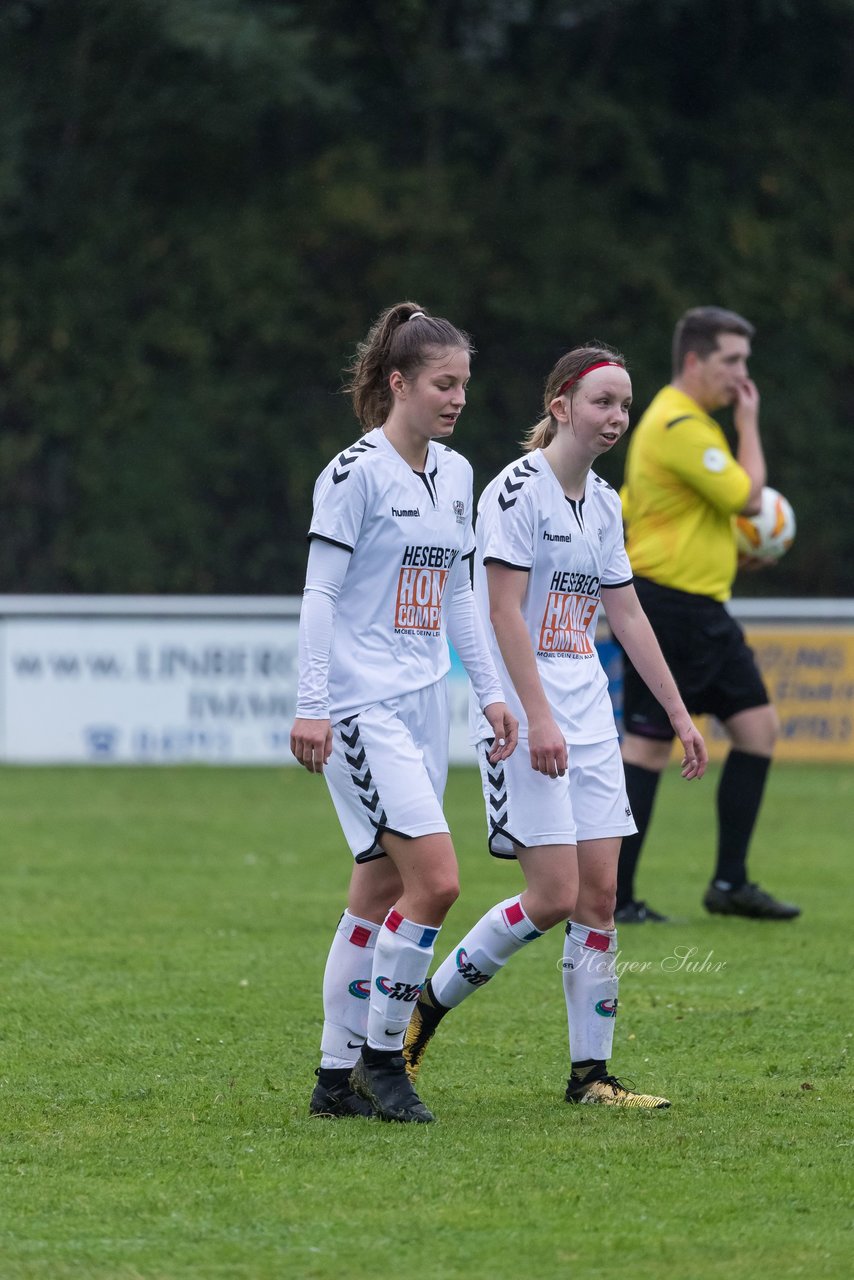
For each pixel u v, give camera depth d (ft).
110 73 321.73
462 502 54.08
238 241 316.81
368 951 53.78
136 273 318.24
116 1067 59.93
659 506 91.81
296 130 331.36
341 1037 53.62
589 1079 55.52
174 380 319.06
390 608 52.70
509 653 54.24
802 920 93.35
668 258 321.11
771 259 323.57
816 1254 40.70
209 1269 39.60
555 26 337.31
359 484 51.93
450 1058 62.03
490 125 326.85
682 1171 47.14
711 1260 40.29
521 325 319.27
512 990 75.05
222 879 107.86
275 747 185.26
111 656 184.85
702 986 75.31
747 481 90.68
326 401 321.52
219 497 318.24
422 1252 40.75
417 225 313.94
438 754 53.67
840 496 328.29
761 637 187.52
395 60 331.98
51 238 323.78
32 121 317.22
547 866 53.67
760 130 334.44
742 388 94.02
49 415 314.14
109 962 80.18
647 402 316.19
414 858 51.31
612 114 321.11
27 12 326.03
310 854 120.26
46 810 145.48
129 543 310.24
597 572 57.00
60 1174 46.80
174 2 307.78
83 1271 39.45
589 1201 44.45
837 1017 68.95
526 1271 39.58
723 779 94.02
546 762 53.01
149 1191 45.24
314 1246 41.11
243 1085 57.41
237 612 184.85
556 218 318.65
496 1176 46.52
